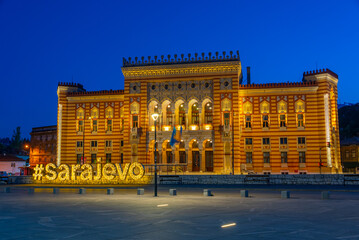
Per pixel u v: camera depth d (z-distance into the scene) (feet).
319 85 210.79
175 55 215.51
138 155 213.66
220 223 60.49
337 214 70.44
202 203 90.22
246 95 217.56
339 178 154.40
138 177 171.94
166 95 215.72
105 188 149.79
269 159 213.46
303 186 149.07
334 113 218.79
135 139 215.31
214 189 141.90
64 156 234.79
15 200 101.40
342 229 55.01
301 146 210.18
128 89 219.82
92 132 234.17
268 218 65.62
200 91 212.43
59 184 177.78
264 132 214.28
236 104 207.51
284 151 211.82
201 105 212.02
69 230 55.26
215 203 90.12
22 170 322.96
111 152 230.68
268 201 94.68
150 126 217.97
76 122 236.63
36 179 184.03
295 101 212.84
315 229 55.06
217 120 208.74
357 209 77.92
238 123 206.18
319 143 208.03
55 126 295.28
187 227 57.00
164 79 216.13
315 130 209.26
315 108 210.59
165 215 69.67
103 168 175.52
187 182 169.27
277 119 213.66
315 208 79.66
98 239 48.93
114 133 230.89
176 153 219.82
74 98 237.66
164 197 107.45
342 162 292.81
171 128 214.48
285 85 213.87
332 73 216.74
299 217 66.69
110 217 67.56
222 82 210.59
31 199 104.06
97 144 232.73
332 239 48.32
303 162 209.67
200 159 208.74
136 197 107.96
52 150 293.23
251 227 56.80
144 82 218.18
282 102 214.07
